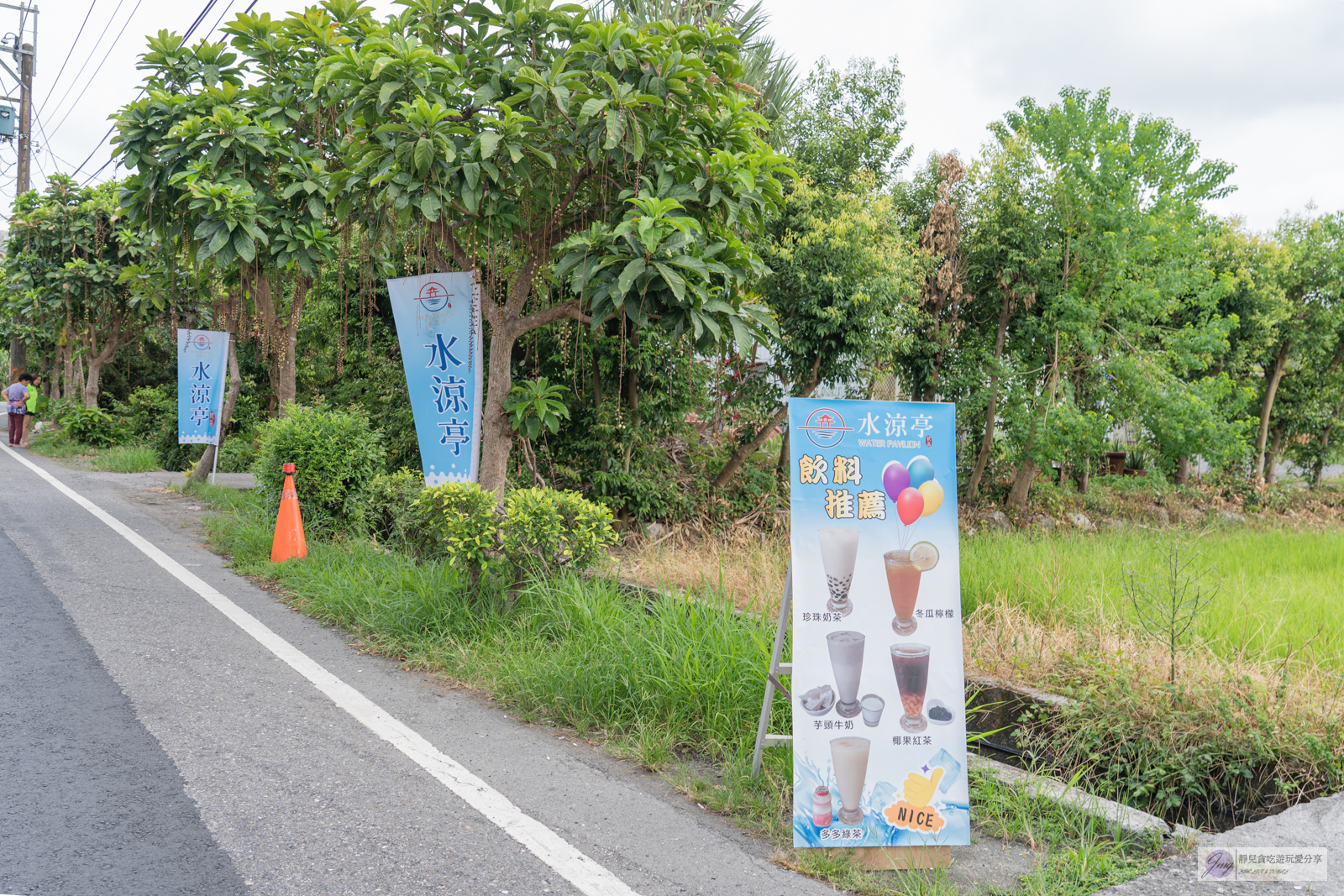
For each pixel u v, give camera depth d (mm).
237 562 7891
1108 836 3600
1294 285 17906
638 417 9883
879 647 3518
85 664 5012
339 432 8867
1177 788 4180
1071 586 7160
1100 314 13297
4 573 7004
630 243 5570
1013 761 4555
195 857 3068
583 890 2980
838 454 3617
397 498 8219
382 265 9617
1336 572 8812
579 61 6125
